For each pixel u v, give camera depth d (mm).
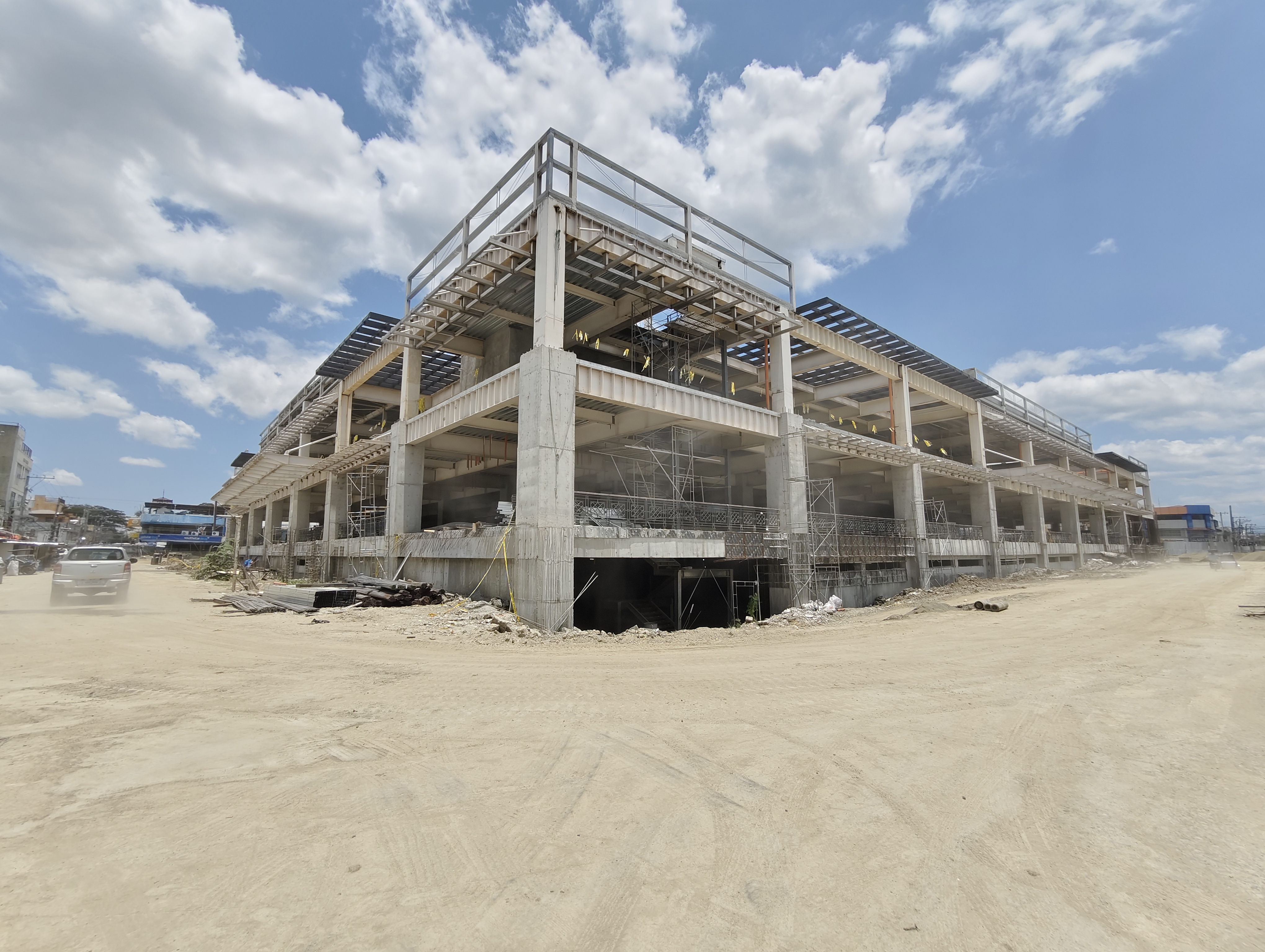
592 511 20125
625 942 2902
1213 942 2922
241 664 9891
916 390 34625
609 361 26734
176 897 3236
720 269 23219
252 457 50719
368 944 2852
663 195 21109
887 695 7938
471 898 3270
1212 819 4328
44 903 3150
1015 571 40125
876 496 42906
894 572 28875
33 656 10203
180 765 5230
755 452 29656
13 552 51156
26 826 4023
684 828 4125
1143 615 17219
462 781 4938
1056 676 9156
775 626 17219
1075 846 3924
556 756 5551
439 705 7344
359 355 31969
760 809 4453
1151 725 6605
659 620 22938
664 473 22891
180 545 89812
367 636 13414
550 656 11133
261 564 47438
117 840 3865
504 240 19312
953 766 5340
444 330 24594
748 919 3100
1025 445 46469
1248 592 24516
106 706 7137
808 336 27469
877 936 2967
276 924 3006
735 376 33656
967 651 11555
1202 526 93125
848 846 3898
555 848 3842
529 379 17109
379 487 37906
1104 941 2936
